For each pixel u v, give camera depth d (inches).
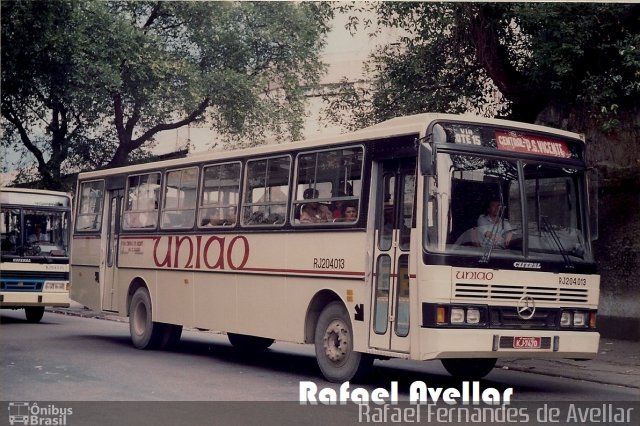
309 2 769.6
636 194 668.7
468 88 718.5
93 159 1175.0
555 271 424.5
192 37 1096.2
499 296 407.8
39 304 848.9
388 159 435.5
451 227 403.5
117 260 675.4
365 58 1059.9
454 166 410.0
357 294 443.5
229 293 546.0
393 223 427.2
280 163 513.0
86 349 621.9
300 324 483.5
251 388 440.1
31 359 550.3
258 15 1109.7
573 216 440.8
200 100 1093.1
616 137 674.8
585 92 628.7
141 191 655.8
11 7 871.7
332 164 471.8
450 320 395.9
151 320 626.5
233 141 1181.1
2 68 936.3
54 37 911.7
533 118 696.4
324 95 824.3
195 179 592.4
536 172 431.5
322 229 471.5
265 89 1138.7
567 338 424.5
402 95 732.7
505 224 417.4
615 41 627.8
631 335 666.2
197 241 581.6
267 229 515.8
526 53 674.8
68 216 874.8
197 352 629.0
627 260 671.8
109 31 1003.9
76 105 1078.4
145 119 1155.9
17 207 850.8
